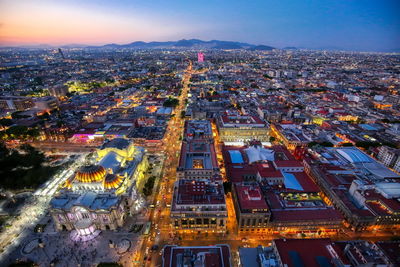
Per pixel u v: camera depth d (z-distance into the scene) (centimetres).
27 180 19525
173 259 11156
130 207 16375
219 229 14850
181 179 17375
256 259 11794
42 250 13725
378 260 10819
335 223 14550
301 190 17238
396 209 14612
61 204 14800
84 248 13850
